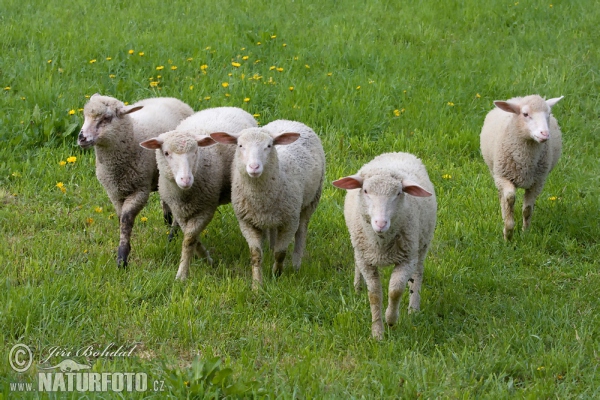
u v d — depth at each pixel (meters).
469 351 7.11
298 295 8.00
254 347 7.06
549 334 7.48
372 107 12.91
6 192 10.23
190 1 18.09
